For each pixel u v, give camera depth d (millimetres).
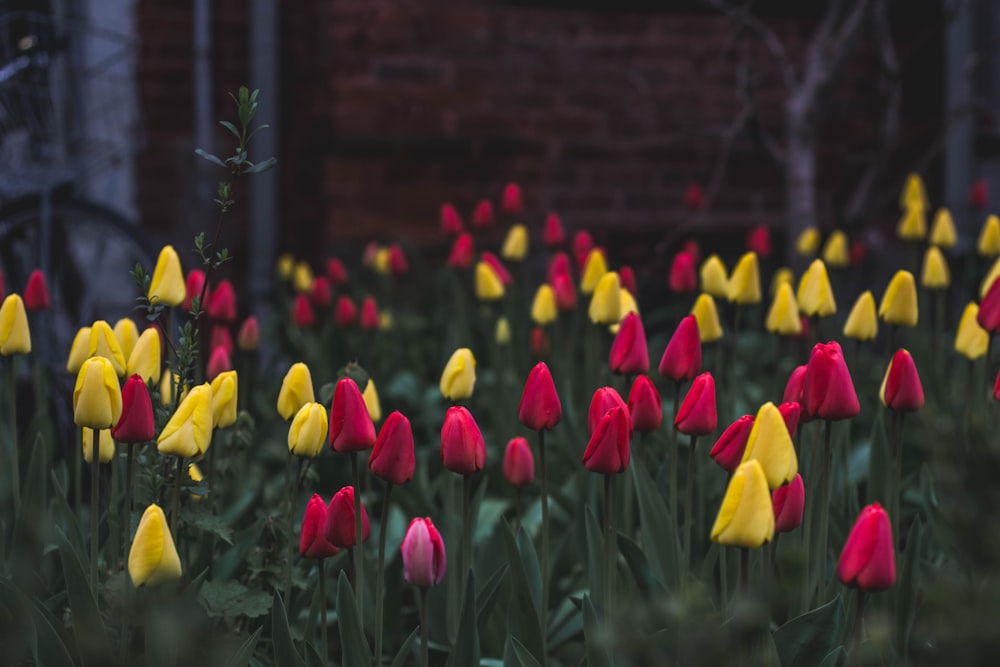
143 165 5879
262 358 4941
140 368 2023
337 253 5543
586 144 5809
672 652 1719
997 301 2287
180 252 5684
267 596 1901
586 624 1726
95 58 5758
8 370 2197
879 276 5449
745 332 4629
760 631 1586
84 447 2018
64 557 1768
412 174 5664
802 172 4332
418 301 4871
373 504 2887
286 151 6223
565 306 3186
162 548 1548
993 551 1585
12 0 4496
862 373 3939
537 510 2703
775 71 5902
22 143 4426
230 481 2621
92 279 4402
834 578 1938
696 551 2355
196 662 1795
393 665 1784
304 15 6145
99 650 1746
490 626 2164
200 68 5777
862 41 5938
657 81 5852
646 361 2117
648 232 5871
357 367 2320
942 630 1513
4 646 1847
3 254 4285
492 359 3805
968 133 5941
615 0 5789
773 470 1616
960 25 5871
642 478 2184
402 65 5617
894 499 2070
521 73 5730
